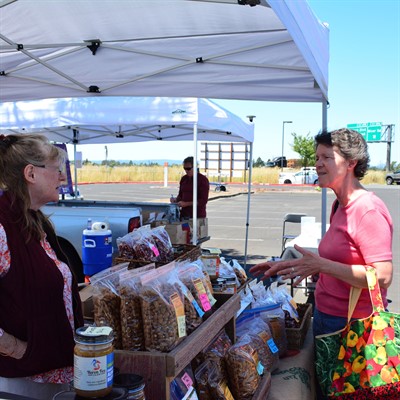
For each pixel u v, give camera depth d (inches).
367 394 91.7
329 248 99.3
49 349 69.9
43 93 183.9
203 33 130.0
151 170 1823.3
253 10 113.3
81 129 351.3
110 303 73.6
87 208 259.8
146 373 67.8
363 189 99.2
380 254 91.8
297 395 99.0
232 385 89.9
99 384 55.9
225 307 92.3
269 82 154.8
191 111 238.2
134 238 100.4
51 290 70.0
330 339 96.7
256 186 1392.7
